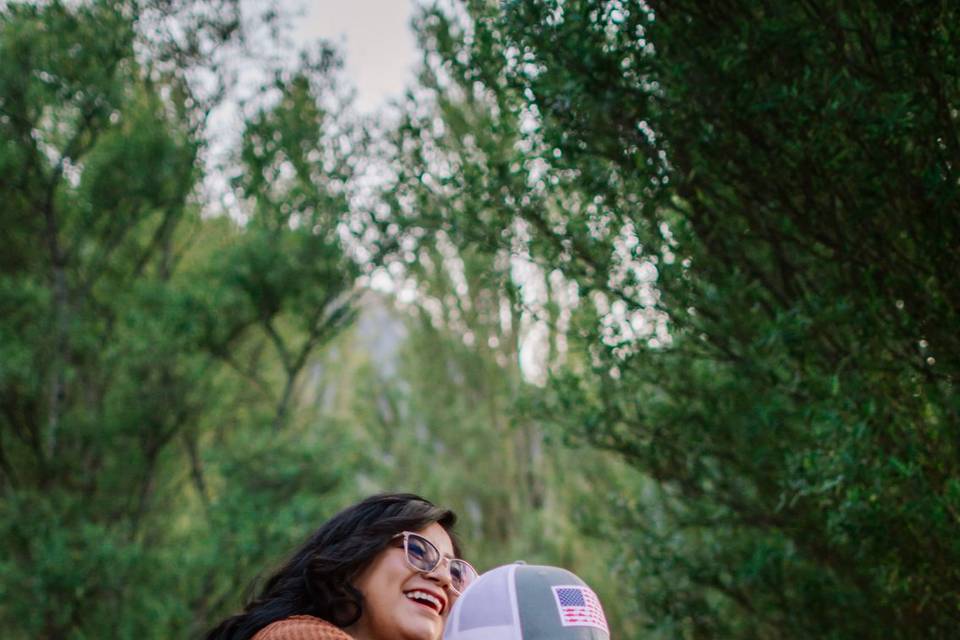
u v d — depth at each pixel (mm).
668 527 6578
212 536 11062
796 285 4648
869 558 4215
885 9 3688
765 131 3990
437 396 19109
